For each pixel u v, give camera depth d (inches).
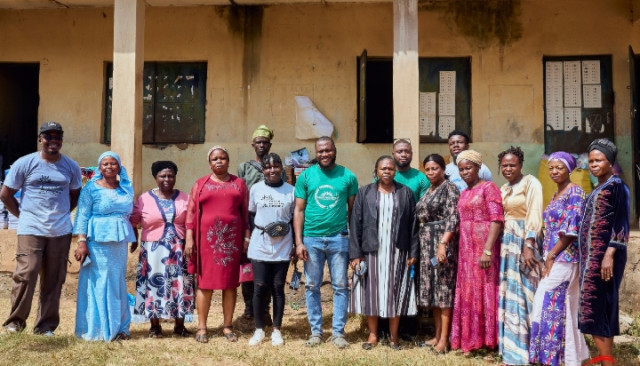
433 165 190.7
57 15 353.7
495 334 177.3
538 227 171.8
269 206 198.2
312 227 195.0
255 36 345.7
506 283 174.7
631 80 315.0
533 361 165.6
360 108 335.0
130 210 200.5
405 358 177.2
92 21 352.5
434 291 187.5
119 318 195.3
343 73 341.7
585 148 335.0
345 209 197.2
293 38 344.5
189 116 351.3
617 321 152.5
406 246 191.5
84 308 195.0
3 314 239.9
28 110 406.0
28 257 195.2
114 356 174.4
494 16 336.2
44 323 201.5
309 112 341.1
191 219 200.5
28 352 175.6
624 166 329.7
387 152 336.8
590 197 155.7
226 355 180.2
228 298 201.6
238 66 346.0
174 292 201.0
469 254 180.4
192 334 208.8
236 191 200.8
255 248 197.2
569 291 162.9
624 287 242.5
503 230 178.7
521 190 177.0
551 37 334.0
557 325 162.9
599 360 155.2
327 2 337.7
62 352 176.1
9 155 383.2
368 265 191.5
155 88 352.5
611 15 331.6
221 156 199.9
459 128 339.6
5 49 355.3
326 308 256.1
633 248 243.6
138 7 271.7
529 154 332.8
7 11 355.9
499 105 335.3
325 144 193.8
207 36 347.6
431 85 341.7
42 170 197.3
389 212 191.0
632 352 188.4
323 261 197.9
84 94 351.6
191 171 346.6
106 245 194.7
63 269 202.7
